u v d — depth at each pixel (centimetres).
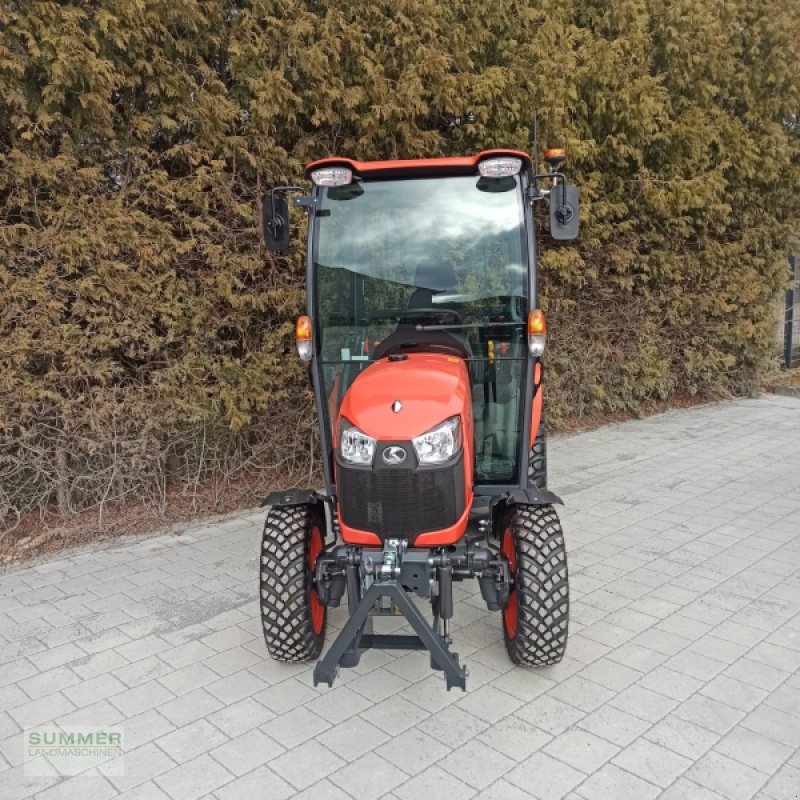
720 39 765
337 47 532
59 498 533
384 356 364
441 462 300
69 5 444
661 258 809
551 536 327
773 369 1073
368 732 306
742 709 314
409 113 566
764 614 398
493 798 266
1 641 390
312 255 374
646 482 637
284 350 592
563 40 644
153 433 549
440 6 576
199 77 520
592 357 829
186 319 537
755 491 607
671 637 375
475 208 375
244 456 607
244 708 325
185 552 506
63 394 516
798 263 1101
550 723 308
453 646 371
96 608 426
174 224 530
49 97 446
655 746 292
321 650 366
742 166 818
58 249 471
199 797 272
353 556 309
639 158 731
